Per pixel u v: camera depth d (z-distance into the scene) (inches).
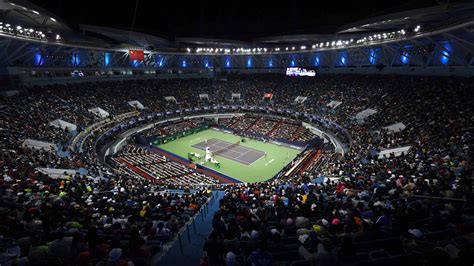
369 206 488.1
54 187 757.9
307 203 555.5
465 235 327.3
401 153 1073.5
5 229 434.0
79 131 1697.8
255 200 708.0
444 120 1266.0
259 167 1765.5
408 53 1927.9
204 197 834.2
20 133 1311.5
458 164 750.5
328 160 1593.3
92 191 813.9
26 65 1835.6
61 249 356.8
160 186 1155.3
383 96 1931.6
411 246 338.6
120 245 398.9
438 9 1272.1
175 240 491.8
